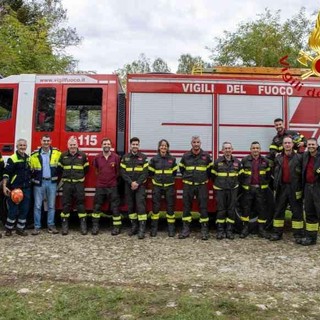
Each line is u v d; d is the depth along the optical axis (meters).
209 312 3.96
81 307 4.07
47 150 7.44
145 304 4.17
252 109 7.73
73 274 5.15
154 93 7.67
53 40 24.17
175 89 7.68
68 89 7.71
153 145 7.65
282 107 7.76
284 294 4.54
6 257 5.86
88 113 7.68
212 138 7.68
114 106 7.68
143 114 7.65
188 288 4.69
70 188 7.37
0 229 7.81
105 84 7.71
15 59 15.96
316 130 7.78
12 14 19.73
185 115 7.67
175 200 7.63
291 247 6.68
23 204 7.23
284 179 7.05
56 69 18.47
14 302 4.19
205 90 7.70
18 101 7.71
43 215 8.49
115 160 7.43
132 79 7.68
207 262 5.77
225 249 6.50
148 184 7.65
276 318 3.89
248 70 8.15
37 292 4.48
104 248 6.45
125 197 7.53
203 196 7.27
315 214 6.82
